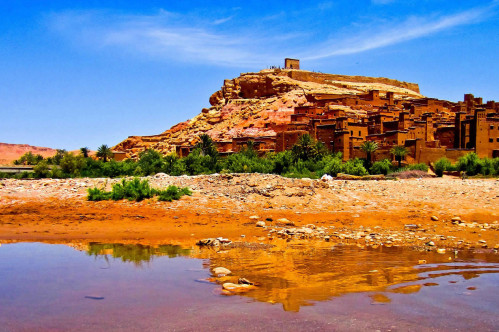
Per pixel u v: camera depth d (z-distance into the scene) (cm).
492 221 1681
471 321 624
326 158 5659
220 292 784
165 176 2644
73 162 5309
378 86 14675
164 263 1048
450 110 10600
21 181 2480
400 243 1330
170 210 1855
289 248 1259
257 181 2272
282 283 846
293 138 7388
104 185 2297
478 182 2633
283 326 605
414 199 2086
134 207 1902
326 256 1129
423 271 946
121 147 16638
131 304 715
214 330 592
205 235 1501
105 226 1633
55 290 802
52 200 2016
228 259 1095
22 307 702
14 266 1016
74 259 1100
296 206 1950
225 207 1920
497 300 725
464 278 880
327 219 1747
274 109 12081
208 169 5422
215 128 12875
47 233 1523
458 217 1703
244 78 15262
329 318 638
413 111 8844
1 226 1620
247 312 669
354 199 2089
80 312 673
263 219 1755
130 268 993
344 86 14012
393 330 588
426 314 655
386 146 6188
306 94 11569
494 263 1032
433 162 6138
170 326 610
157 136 16275
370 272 939
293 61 15488
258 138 8569
